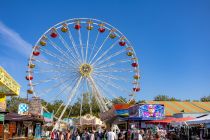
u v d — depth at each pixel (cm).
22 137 2294
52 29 4591
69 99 4509
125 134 2492
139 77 4828
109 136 2356
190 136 2627
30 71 4512
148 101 4391
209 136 2481
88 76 4562
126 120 2542
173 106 4275
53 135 3512
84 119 4772
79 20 4719
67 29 4606
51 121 4191
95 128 4725
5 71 1609
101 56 4666
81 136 3216
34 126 2766
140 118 2344
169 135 2752
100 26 4759
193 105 4412
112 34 4778
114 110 2669
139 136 2256
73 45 4619
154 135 2625
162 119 2466
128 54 4831
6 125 2223
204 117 2397
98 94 4556
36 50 4572
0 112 1859
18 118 2188
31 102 2856
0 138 1934
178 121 2438
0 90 1889
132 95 4775
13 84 1792
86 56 4625
